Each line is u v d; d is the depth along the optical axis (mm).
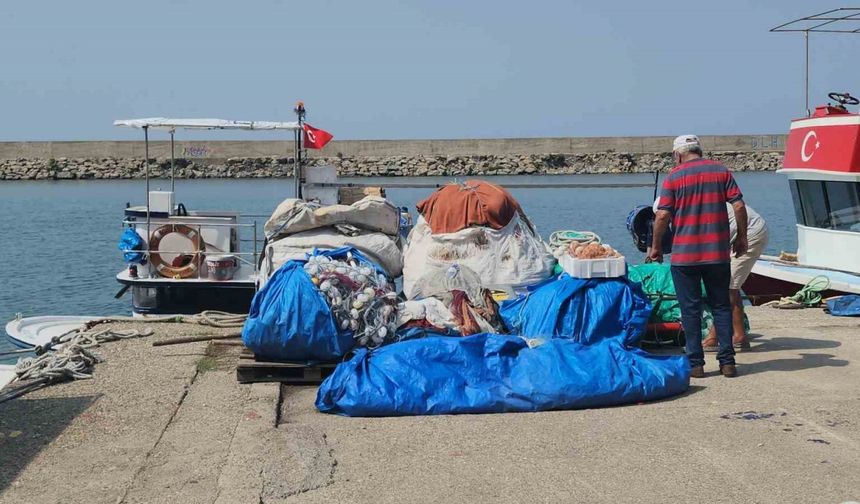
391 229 10375
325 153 57094
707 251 7344
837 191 12766
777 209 38281
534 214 36438
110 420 6375
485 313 8070
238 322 10031
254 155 57156
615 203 41812
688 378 7117
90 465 5504
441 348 6902
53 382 7375
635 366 6965
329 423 6406
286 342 7242
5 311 17938
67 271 22578
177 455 5668
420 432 6152
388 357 6824
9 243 27781
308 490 5145
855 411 6539
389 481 5273
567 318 7820
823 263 13125
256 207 36812
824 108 13133
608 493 5070
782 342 8945
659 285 8727
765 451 5711
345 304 7371
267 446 5805
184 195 43531
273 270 9797
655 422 6328
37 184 53031
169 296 13078
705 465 5477
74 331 9656
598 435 6055
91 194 45969
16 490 5129
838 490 5082
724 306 7551
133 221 13305
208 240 13469
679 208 7426
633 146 58562
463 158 56969
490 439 5992
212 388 7227
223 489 5121
